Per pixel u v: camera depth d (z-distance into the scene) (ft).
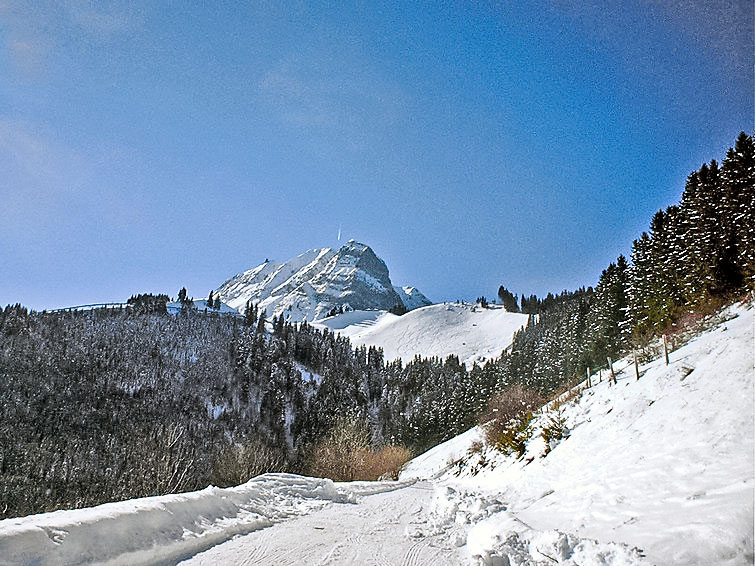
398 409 368.48
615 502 25.76
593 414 55.26
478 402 243.19
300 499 40.45
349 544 25.23
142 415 324.39
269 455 126.72
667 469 26.94
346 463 121.70
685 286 105.09
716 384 34.73
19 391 322.75
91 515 20.75
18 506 136.26
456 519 33.50
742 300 76.18
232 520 28.37
